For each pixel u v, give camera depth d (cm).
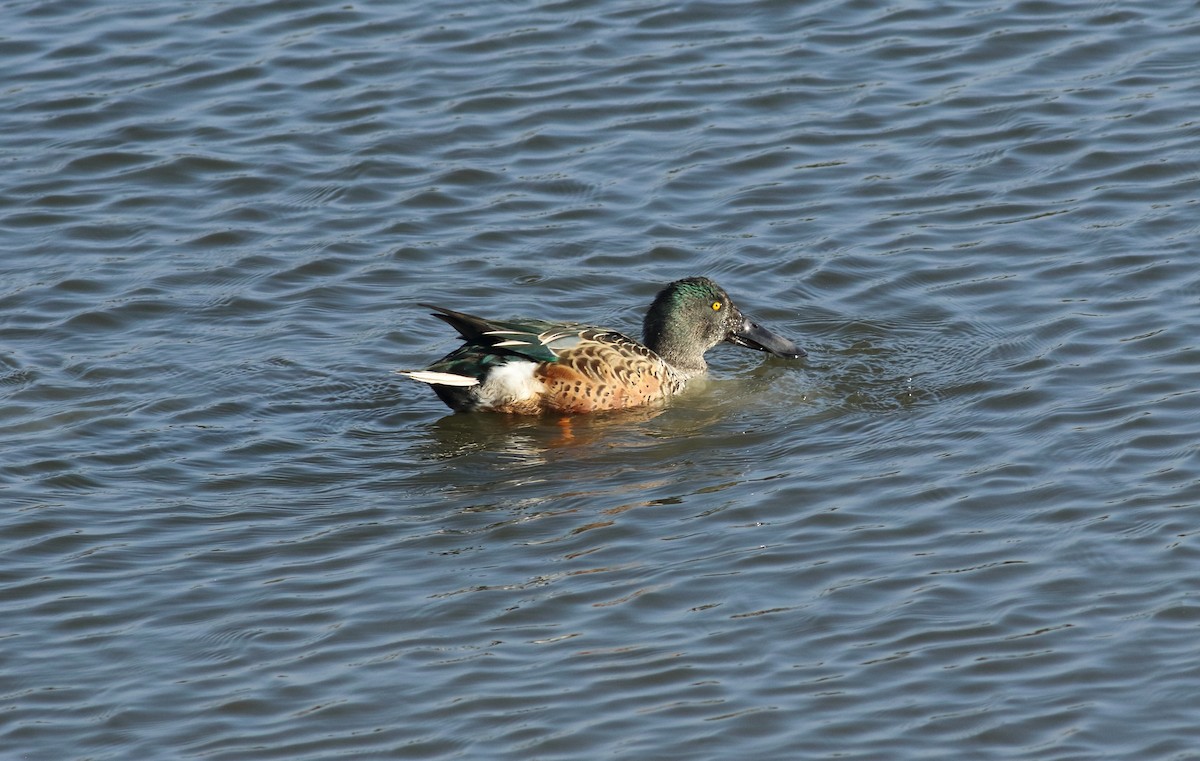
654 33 2358
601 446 1535
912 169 2041
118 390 1631
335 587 1286
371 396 1638
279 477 1473
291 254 1905
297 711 1134
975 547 1311
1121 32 2317
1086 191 1972
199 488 1453
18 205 2000
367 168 2069
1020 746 1077
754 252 1895
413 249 1914
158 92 2231
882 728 1098
